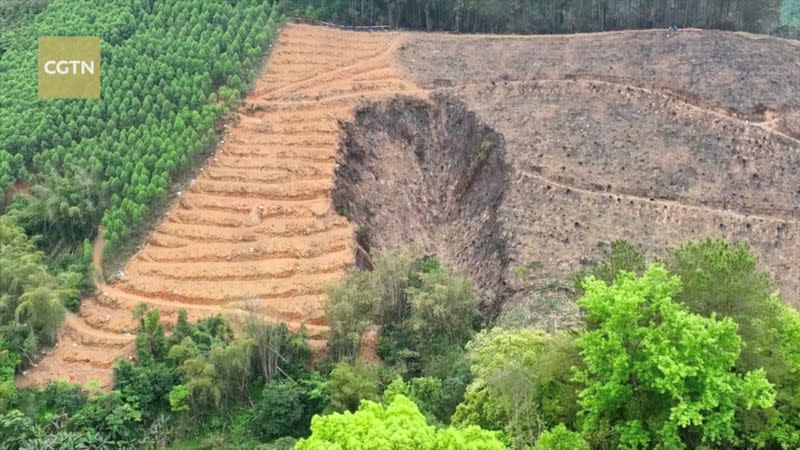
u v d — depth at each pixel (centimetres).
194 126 5884
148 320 4456
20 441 3881
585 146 6006
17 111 6012
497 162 6012
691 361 2691
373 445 2419
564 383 3200
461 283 4659
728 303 3020
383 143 6344
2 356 4253
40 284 4516
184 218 5378
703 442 2788
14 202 5322
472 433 2669
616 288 2905
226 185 5612
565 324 3897
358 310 4500
